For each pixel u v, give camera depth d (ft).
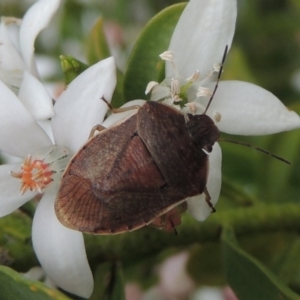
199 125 0.25
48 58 0.41
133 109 0.26
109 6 0.44
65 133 0.26
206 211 0.26
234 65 0.36
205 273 0.33
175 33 0.27
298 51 0.44
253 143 0.33
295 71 0.43
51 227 0.26
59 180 0.27
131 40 0.43
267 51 0.44
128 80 0.28
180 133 0.25
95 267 0.27
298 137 0.33
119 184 0.25
